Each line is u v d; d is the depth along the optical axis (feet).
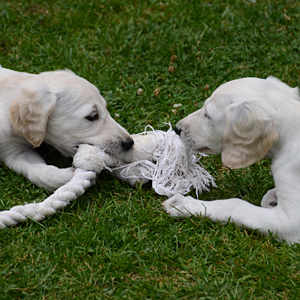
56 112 19.17
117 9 34.71
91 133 19.53
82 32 31.48
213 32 31.58
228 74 27.78
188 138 18.74
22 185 19.56
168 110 25.22
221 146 18.08
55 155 21.83
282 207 16.98
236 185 20.51
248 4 34.24
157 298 14.83
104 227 17.39
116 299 14.70
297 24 32.37
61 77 20.01
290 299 14.69
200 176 19.79
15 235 17.06
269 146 16.62
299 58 29.35
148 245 16.94
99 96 20.24
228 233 17.33
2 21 32.09
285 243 16.81
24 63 28.30
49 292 15.01
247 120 16.46
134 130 23.56
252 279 15.57
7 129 19.51
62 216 18.06
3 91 19.98
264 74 27.84
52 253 16.35
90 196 19.29
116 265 15.81
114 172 20.16
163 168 19.53
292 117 17.10
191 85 27.53
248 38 31.12
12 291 14.83
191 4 34.96
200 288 15.08
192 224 17.74
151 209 18.69
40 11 33.96
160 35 31.35
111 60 29.09
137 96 26.21
